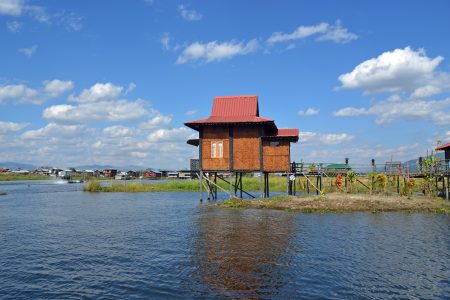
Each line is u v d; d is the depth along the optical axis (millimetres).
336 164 43781
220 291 12367
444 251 17406
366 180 48438
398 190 40594
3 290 12844
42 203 42906
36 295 12367
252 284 13000
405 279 13531
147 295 12164
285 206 32688
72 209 36438
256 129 37219
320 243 19047
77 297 12141
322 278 13602
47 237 21797
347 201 32688
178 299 11750
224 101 40750
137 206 38875
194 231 22844
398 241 19438
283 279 13484
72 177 138125
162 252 17656
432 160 38219
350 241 19453
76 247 19078
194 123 36906
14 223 27266
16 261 16500
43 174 154000
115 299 11914
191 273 14289
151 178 143500
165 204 40688
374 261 15742
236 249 17906
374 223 24875
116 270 14938
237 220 26766
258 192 56125
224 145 37688
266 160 36969
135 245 19312
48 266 15664
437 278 13633
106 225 26094
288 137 36469
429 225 24000
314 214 29312
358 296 11922
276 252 17250
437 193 39375
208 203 39594
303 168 41156
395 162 41969
